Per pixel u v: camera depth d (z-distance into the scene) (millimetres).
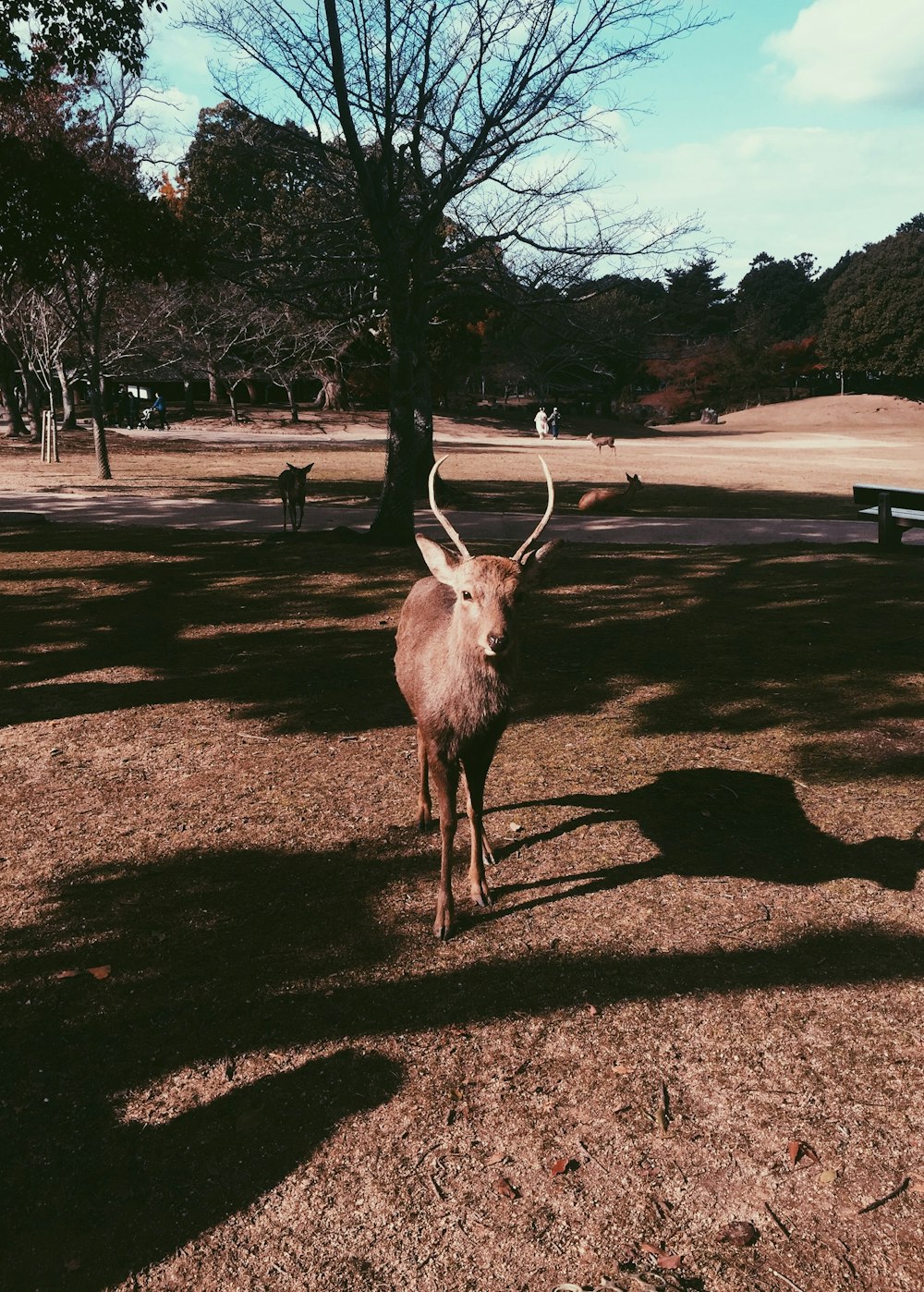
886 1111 3395
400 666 5129
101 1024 3898
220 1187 3135
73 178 14156
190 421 54750
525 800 5988
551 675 8570
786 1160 3197
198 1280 2820
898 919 4566
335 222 16062
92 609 10859
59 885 4969
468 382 78188
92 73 14945
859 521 19453
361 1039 3797
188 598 11430
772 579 12609
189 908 4746
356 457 37219
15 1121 3396
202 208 25781
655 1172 3166
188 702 7844
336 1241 2934
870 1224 2961
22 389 51656
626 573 13070
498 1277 2809
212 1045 3773
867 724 7207
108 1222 3012
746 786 6152
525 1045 3752
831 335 101500
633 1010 3938
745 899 4770
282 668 8742
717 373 101438
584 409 83750
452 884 4949
